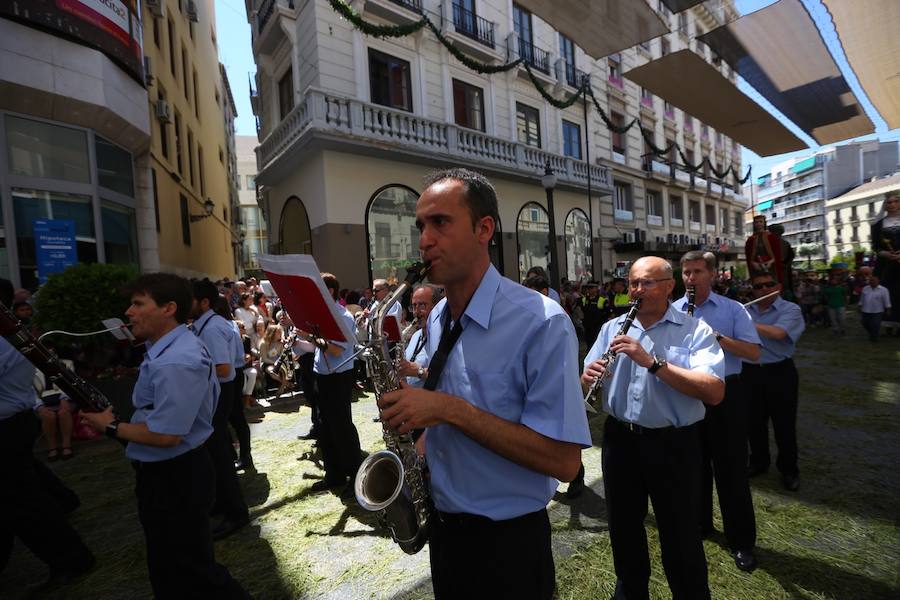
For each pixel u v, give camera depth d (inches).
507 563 48.6
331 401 141.3
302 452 180.7
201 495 77.6
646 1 148.5
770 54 182.2
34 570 113.6
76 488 154.6
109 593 101.3
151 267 356.8
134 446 75.0
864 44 177.3
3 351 97.7
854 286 655.1
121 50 287.1
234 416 164.7
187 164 544.1
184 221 524.4
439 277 49.7
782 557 99.3
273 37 468.8
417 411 42.4
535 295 48.9
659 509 79.8
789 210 3501.5
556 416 44.5
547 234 598.9
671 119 861.2
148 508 75.3
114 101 283.4
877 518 113.0
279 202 520.4
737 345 97.2
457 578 50.2
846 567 95.3
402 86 454.6
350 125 399.5
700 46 683.4
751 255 208.1
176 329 80.1
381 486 57.1
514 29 564.1
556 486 53.1
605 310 381.4
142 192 352.5
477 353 48.1
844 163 2984.7
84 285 186.5
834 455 151.6
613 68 732.0
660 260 86.6
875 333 367.9
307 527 124.2
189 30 598.9
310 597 96.2
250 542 117.6
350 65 414.0
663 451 79.2
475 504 48.6
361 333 165.6
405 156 435.8
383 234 437.4
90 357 188.5
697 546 77.8
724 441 98.0
